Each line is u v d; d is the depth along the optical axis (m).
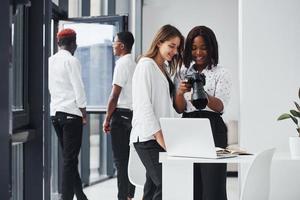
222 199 3.41
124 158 4.96
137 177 3.83
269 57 4.19
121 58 4.96
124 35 4.95
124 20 5.91
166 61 3.53
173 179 2.85
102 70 6.06
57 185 5.63
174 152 2.89
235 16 8.58
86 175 6.64
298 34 4.16
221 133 3.56
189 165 2.82
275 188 4.04
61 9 5.63
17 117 2.61
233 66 8.56
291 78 4.17
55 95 4.69
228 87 3.59
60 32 4.73
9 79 2.20
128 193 5.09
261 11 4.19
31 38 2.85
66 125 4.67
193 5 8.65
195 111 3.54
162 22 8.70
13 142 2.46
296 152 3.13
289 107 4.17
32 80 2.85
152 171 3.22
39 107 2.84
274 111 4.18
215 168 3.39
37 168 2.81
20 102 2.78
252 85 4.20
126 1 7.79
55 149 5.62
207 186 3.41
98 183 6.96
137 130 3.21
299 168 4.02
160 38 3.21
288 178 4.03
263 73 4.19
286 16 4.18
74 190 4.82
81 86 4.66
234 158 2.84
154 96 3.18
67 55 4.65
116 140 4.96
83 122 4.74
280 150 4.16
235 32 8.57
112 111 4.93
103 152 7.41
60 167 5.63
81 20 5.82
